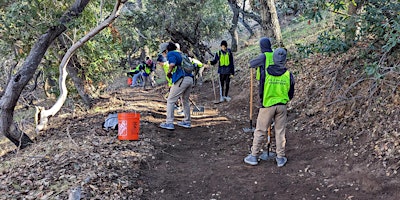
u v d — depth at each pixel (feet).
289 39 50.24
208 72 59.47
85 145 21.17
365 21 20.02
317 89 25.41
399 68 18.06
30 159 20.62
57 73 39.37
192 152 21.65
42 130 29.27
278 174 17.48
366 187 15.01
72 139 22.70
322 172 16.99
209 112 33.04
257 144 18.74
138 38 54.90
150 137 23.04
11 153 29.01
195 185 16.87
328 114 21.99
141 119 28.07
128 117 21.71
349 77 23.00
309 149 19.67
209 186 16.74
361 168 16.39
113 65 44.80
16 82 26.11
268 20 33.30
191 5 55.77
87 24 33.94
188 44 61.11
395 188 14.38
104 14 36.60
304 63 32.14
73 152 19.92
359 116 19.79
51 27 27.12
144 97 48.80
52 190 15.21
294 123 23.97
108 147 20.48
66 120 34.30
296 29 56.65
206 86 51.37
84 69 40.42
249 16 71.67
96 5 34.12
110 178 16.08
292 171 17.57
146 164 18.66
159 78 78.95
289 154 19.71
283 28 63.10
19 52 32.24
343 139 19.33
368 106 19.75
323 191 15.43
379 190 14.61
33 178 16.81
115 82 76.59
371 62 20.97
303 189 15.80
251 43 76.84
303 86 28.37
